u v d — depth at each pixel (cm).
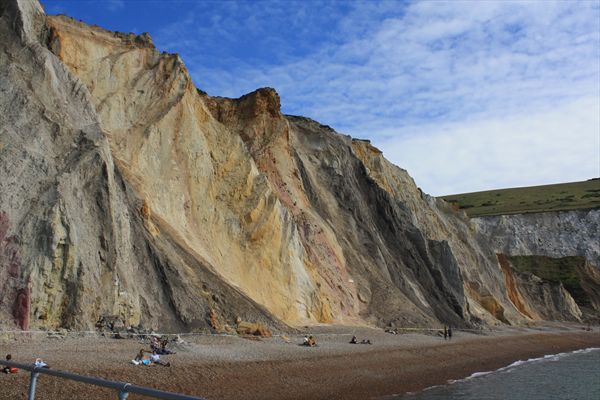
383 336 3762
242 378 1928
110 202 2414
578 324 7731
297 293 3706
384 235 5650
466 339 4391
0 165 2161
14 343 1803
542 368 3441
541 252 9881
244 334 2714
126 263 2441
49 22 3088
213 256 3281
